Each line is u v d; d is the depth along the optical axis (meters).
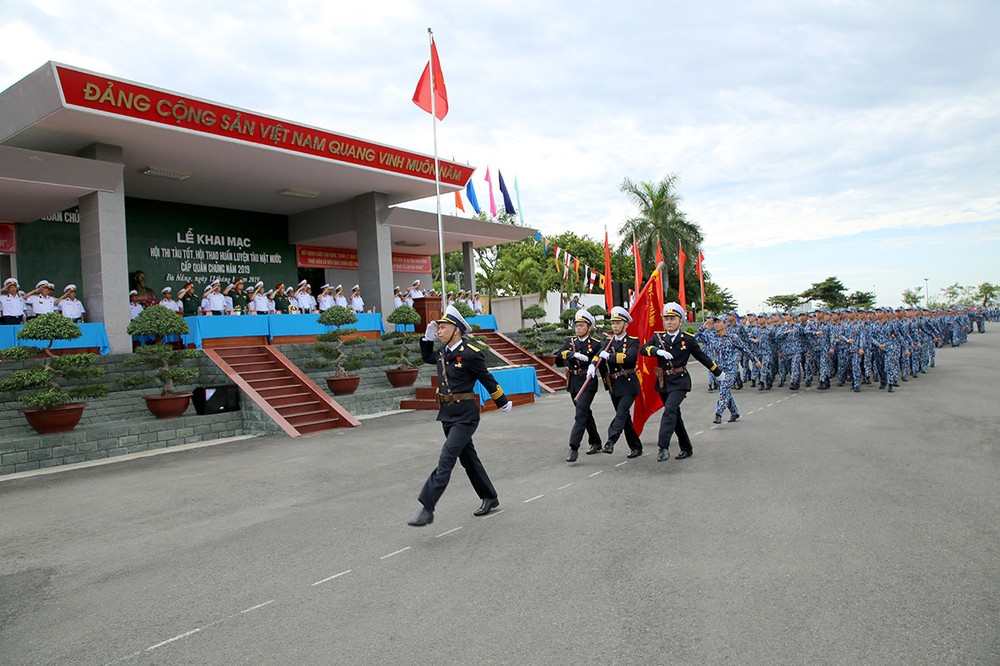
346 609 4.27
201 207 23.77
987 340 33.44
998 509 5.64
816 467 7.47
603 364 8.95
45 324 11.41
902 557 4.63
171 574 5.16
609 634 3.71
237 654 3.75
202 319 16.27
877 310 16.66
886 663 3.26
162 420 12.53
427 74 16.11
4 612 4.59
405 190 22.70
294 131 17.45
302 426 13.37
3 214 17.80
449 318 6.10
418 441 11.30
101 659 3.80
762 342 16.31
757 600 4.04
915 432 9.36
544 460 8.88
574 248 49.31
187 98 15.05
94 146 15.82
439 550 5.32
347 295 28.70
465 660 3.51
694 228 41.81
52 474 10.07
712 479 7.18
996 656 3.29
